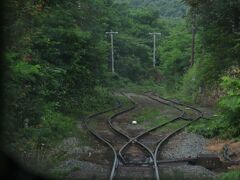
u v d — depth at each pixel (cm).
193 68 4562
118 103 3653
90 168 1241
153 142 1759
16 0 1272
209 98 3550
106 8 7262
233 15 2634
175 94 5069
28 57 1644
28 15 1386
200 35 2919
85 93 3025
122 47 7775
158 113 2936
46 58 2525
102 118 2588
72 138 1728
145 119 2573
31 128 1487
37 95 1788
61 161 1302
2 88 1158
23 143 1303
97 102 3203
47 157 1270
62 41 2730
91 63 3064
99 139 1803
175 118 2573
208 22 2822
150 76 7800
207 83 3055
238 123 1736
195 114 2892
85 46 2948
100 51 3192
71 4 3228
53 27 2747
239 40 2491
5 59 1183
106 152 1529
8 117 1173
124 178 1137
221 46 2658
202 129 1953
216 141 1736
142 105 3631
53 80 2300
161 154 1516
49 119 1872
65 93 2650
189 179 1135
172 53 6378
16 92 1276
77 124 2238
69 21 2888
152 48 9325
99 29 4378
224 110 1766
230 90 1667
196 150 1573
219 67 2680
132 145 1688
